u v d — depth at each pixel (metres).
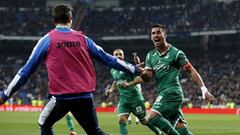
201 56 80.62
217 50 80.56
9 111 58.25
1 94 8.50
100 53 8.91
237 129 27.41
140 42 84.50
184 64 12.48
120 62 9.01
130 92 18.59
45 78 76.94
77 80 8.65
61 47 8.66
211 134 23.47
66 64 8.63
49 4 90.12
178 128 13.05
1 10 87.38
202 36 80.62
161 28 12.94
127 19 84.38
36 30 83.44
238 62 76.12
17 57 85.44
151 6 86.50
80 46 8.74
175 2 85.06
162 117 12.74
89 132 8.98
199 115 49.31
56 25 8.98
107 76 77.31
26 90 73.81
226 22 76.00
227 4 81.25
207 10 80.69
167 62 12.84
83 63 8.75
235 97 65.50
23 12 87.38
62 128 26.94
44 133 8.95
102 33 82.19
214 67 76.12
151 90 69.25
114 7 88.44
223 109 54.38
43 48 8.63
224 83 70.56
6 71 80.94
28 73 8.55
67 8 8.98
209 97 11.23
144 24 82.56
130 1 88.38
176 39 82.38
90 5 89.44
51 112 8.77
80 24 84.88
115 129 27.25
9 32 82.19
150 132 24.19
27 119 37.59
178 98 12.84
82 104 8.73
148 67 13.22
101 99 69.69
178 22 80.12
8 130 25.75
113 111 59.25
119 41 85.19
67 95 8.59
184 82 71.00
